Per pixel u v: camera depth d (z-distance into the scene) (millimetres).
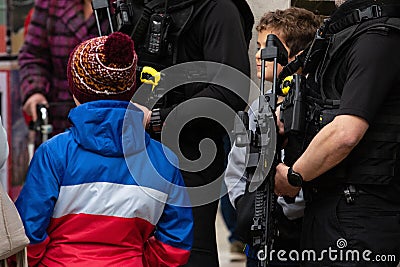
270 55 10547
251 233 10109
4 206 8859
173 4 11430
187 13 11367
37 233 9023
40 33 15875
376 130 9609
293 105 9984
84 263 9031
